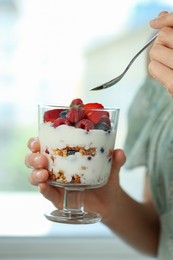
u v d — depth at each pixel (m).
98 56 1.05
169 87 0.56
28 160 0.60
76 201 0.61
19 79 1.04
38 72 1.04
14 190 1.06
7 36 1.03
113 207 0.74
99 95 1.06
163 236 0.80
